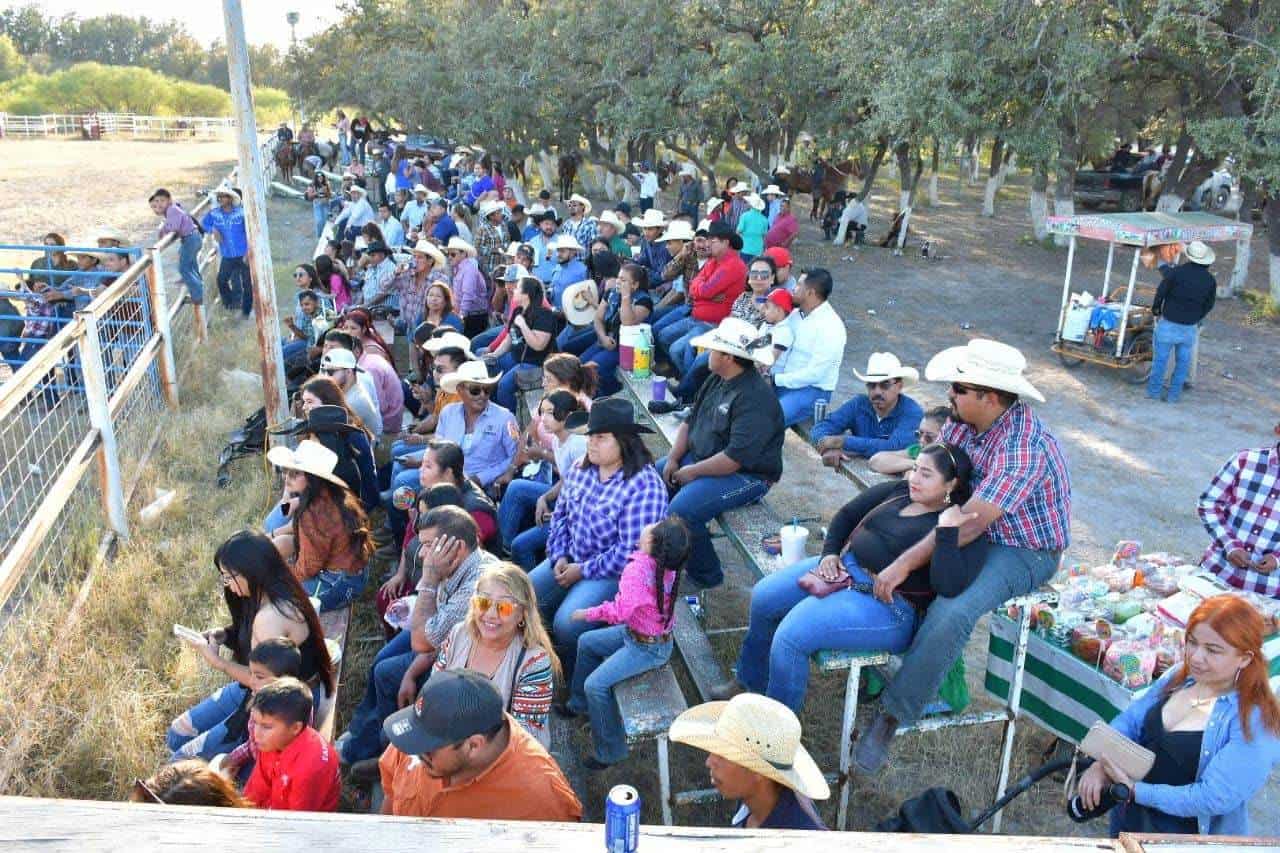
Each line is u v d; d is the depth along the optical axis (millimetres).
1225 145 14680
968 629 4184
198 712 4973
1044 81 16125
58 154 44500
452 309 10766
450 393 8234
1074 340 13062
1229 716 3457
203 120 60875
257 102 76250
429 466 5863
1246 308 16906
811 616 4383
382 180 27688
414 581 5621
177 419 10492
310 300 11938
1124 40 15742
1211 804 3420
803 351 7520
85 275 11977
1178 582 5156
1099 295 18156
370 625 6699
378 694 5141
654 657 4754
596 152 26859
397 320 13203
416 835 1800
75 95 71375
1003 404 4258
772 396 5984
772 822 3152
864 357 13898
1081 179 29203
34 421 9977
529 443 7508
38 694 5605
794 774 3088
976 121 15586
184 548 7664
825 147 22156
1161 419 11172
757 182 23750
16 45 114750
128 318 10023
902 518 4457
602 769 5008
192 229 13461
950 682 4707
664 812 4609
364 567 5883
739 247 9414
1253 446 10320
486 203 16094
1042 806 5043
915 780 5195
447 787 3277
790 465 9672
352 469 6852
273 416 8906
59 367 9070
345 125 37188
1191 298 11320
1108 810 3732
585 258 13266
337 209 23094
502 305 11766
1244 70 15055
